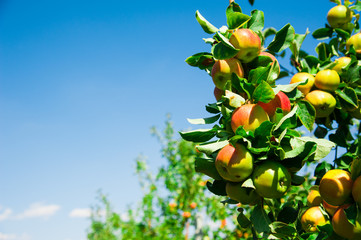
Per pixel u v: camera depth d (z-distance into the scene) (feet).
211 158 3.30
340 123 4.12
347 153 3.88
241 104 3.21
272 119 3.20
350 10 4.45
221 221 11.85
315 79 3.89
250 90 3.17
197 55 3.61
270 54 3.46
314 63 4.17
